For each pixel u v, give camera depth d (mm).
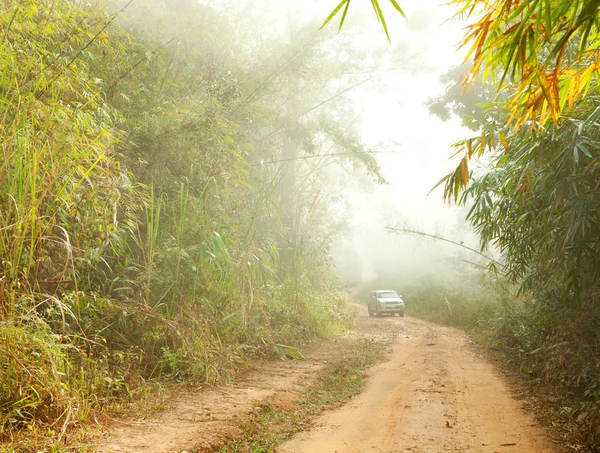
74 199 7375
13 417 5441
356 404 8477
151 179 10406
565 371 9180
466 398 8648
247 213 14234
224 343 10805
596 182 6148
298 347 14555
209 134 10797
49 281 7688
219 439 5965
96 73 9203
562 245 6621
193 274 9406
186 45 13031
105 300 8297
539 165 6434
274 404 7996
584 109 5684
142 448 5332
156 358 8969
